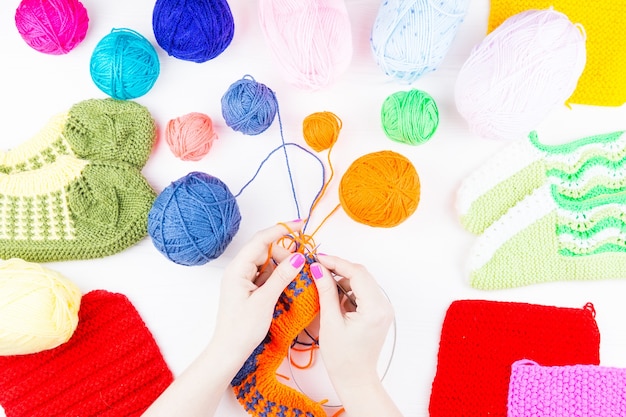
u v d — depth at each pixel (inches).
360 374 27.0
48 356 32.6
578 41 27.8
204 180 29.7
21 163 33.2
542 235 32.3
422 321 32.9
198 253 29.4
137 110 32.9
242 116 29.9
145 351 32.8
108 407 32.5
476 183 32.6
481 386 31.9
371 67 33.3
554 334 32.0
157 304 33.3
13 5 34.0
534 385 30.4
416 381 32.8
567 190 32.8
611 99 32.8
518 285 32.6
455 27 28.6
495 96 27.9
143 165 33.4
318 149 31.5
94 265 33.4
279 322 29.7
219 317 27.5
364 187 28.3
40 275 29.6
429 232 33.2
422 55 28.3
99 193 32.7
